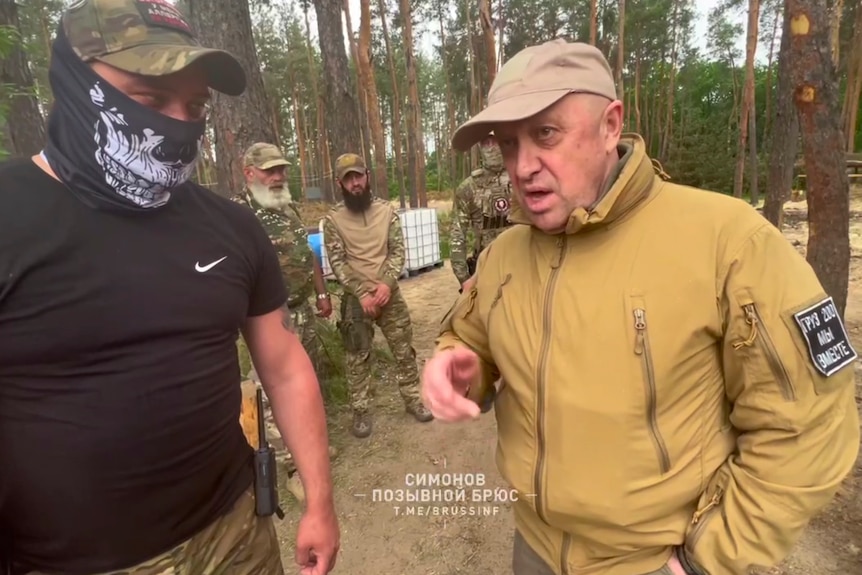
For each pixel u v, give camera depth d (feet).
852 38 62.80
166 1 3.64
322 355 14.32
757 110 94.73
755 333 3.35
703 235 3.55
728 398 3.79
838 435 3.36
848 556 7.29
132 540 3.74
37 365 3.38
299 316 10.91
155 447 3.69
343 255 11.80
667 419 3.59
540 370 3.87
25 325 3.30
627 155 3.80
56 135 3.49
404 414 13.10
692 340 3.51
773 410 3.36
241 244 4.24
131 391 3.56
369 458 11.22
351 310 12.07
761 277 3.38
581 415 3.68
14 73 13.21
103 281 3.46
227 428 4.18
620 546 3.81
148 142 3.50
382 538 8.85
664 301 3.53
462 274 13.47
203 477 4.03
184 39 3.59
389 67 71.46
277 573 4.94
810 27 10.48
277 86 91.66
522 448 4.14
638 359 3.54
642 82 95.71
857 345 14.52
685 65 93.09
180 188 3.97
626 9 79.20
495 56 28.89
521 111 3.49
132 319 3.53
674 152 78.54
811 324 3.31
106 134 3.43
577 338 3.72
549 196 3.73
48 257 3.32
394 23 70.59
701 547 3.62
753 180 46.34
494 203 12.84
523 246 4.33
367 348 12.25
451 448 11.29
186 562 4.00
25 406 3.43
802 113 10.96
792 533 3.40
